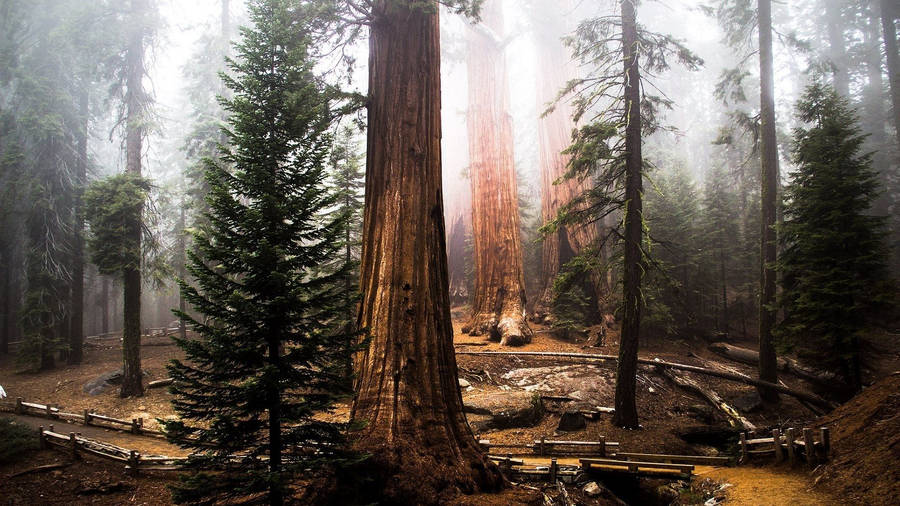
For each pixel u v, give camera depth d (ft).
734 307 78.79
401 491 21.56
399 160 30.14
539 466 31.22
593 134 41.34
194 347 18.04
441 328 28.58
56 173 72.18
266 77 20.62
